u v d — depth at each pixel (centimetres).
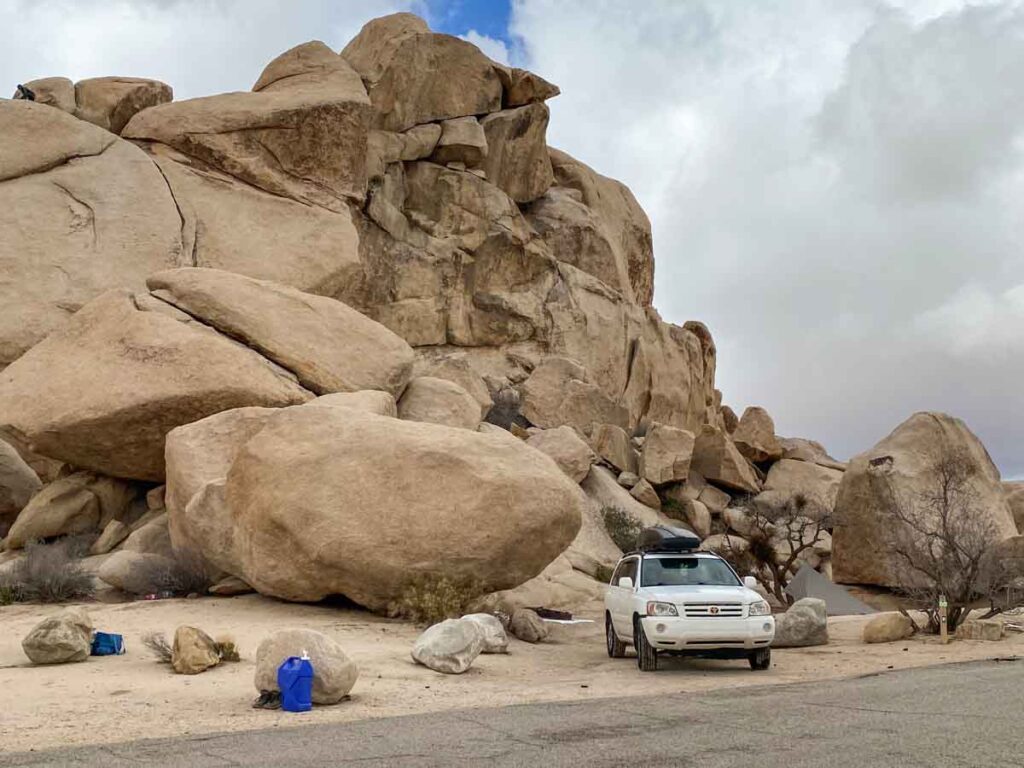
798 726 838
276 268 3469
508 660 1499
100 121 3812
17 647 1468
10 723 951
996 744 731
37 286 3112
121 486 2628
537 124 4756
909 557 1931
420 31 4509
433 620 1709
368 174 4053
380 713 1012
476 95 4572
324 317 2769
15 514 2714
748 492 3975
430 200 4350
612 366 4581
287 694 1027
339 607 1898
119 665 1316
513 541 1772
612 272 4897
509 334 4300
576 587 2488
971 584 1861
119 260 3247
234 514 1916
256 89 4197
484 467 1812
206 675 1247
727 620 1355
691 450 3644
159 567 2034
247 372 2458
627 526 3139
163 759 739
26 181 3297
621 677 1327
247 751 768
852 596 2611
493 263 4381
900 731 798
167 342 2489
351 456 1834
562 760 709
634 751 738
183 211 3469
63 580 1984
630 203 5544
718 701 1024
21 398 2475
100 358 2508
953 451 2775
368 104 3841
